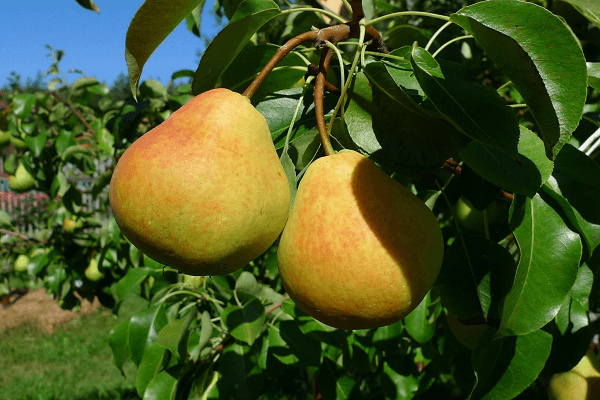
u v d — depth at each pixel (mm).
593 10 348
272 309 604
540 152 326
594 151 428
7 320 2439
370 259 273
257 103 377
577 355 384
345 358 608
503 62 277
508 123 269
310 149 357
